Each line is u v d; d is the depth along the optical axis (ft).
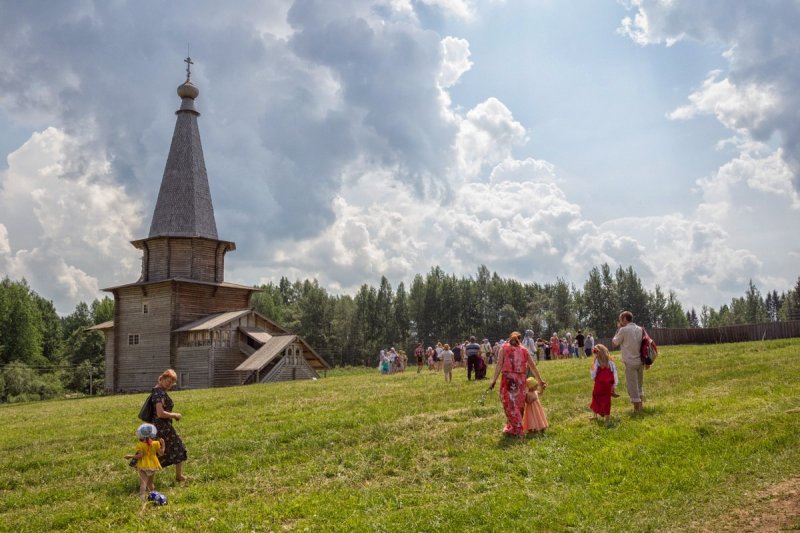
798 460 34.63
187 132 213.46
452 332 389.60
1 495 40.11
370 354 387.14
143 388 199.62
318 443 47.24
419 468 39.58
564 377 79.61
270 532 29.99
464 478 36.78
